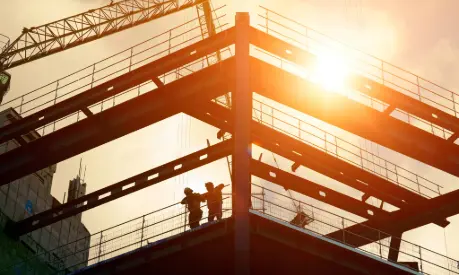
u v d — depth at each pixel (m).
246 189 35.75
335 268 37.19
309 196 48.41
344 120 43.75
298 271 37.34
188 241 35.97
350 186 48.81
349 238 50.06
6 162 44.81
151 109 43.19
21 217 52.09
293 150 47.12
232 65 41.91
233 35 42.31
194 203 36.97
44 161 44.75
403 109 44.16
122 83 43.91
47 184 56.94
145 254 37.03
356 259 37.44
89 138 44.00
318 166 47.69
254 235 35.19
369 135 44.38
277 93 42.41
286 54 42.97
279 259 36.53
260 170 46.97
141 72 43.75
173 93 42.97
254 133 45.91
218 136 45.91
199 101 42.84
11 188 51.53
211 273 37.00
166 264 36.88
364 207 49.59
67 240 57.44
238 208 35.09
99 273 37.84
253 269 37.16
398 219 49.28
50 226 55.28
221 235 35.06
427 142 44.59
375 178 48.56
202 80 42.47
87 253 59.72
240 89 39.62
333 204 49.06
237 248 34.19
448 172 45.59
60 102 44.72
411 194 49.34
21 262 47.75
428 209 48.56
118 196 48.06
